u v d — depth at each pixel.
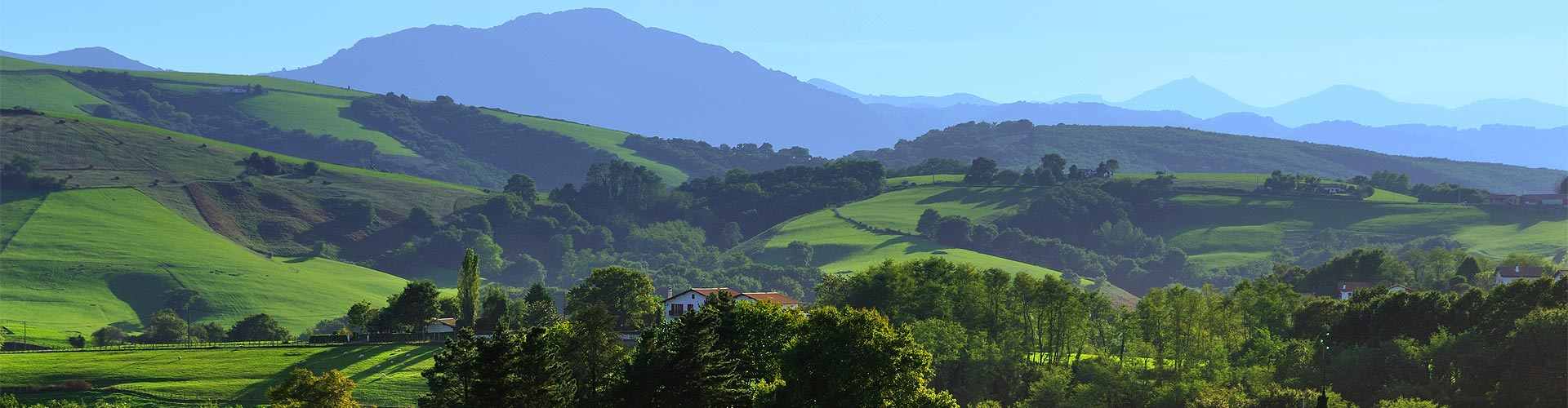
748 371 104.62
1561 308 135.12
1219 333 151.75
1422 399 124.00
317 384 92.88
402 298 172.62
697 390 92.25
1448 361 131.75
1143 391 129.50
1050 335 153.62
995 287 163.00
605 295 163.62
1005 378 139.75
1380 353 135.38
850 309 101.75
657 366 92.25
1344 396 131.25
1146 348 144.38
